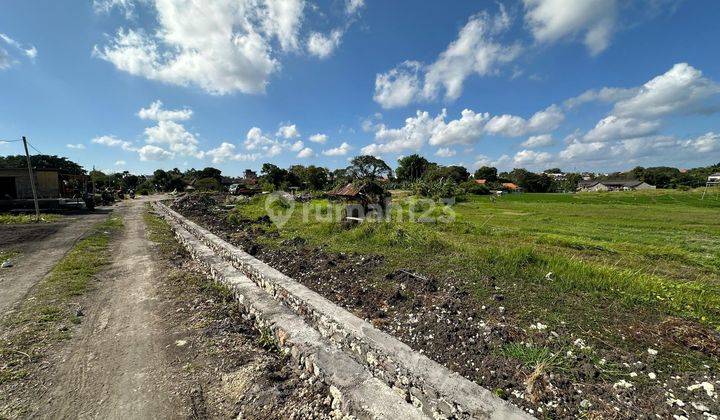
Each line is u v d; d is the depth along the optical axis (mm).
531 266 6348
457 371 3326
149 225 13984
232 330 4301
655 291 5242
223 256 8258
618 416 2646
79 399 2879
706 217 17609
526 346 3672
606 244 9680
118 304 5078
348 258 7730
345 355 3432
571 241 9812
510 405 2605
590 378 3137
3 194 18938
